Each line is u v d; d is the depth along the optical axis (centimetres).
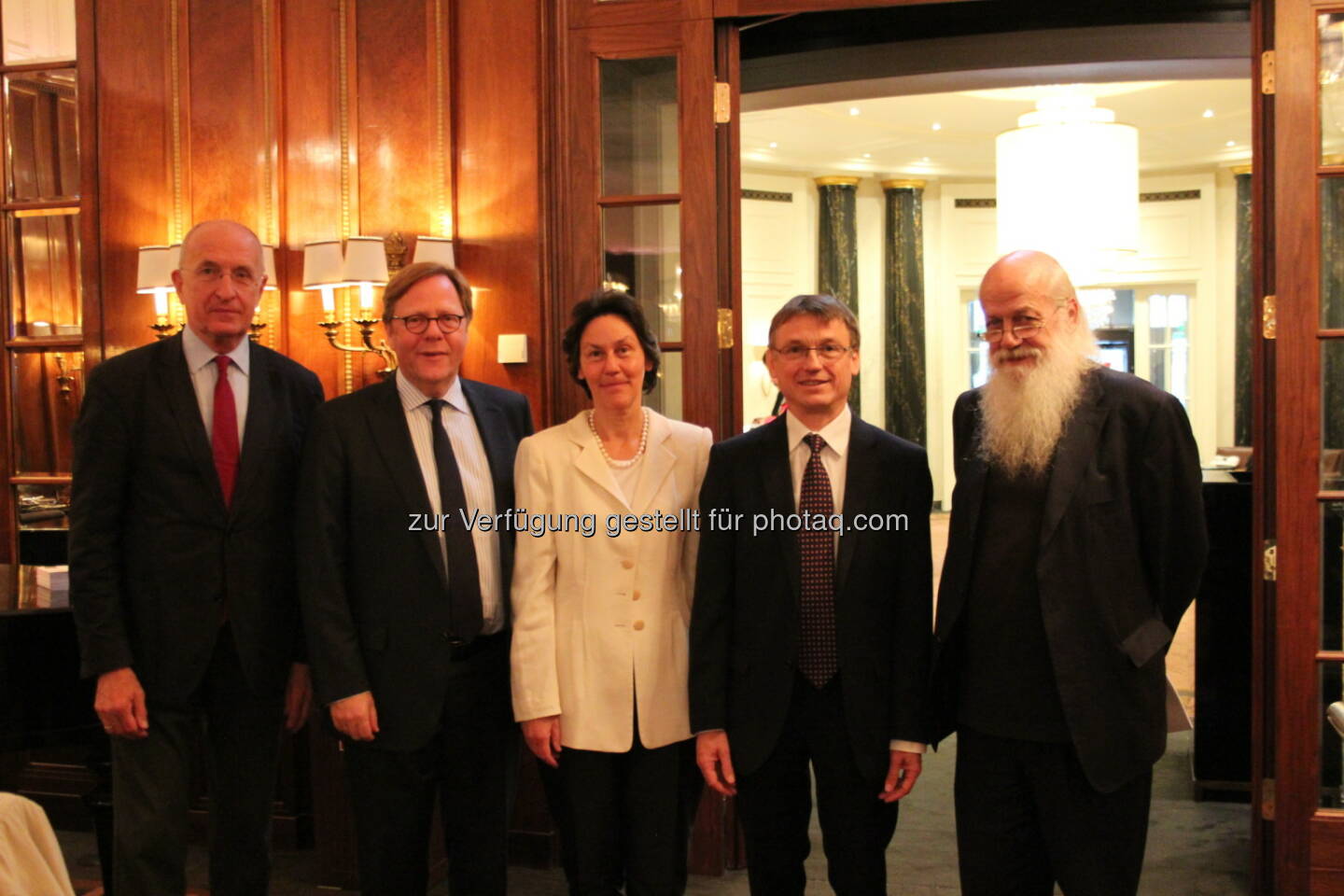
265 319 357
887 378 1191
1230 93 905
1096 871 201
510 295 340
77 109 369
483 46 341
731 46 330
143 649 231
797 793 223
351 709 220
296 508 229
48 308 375
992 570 206
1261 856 297
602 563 224
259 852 242
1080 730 195
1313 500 286
